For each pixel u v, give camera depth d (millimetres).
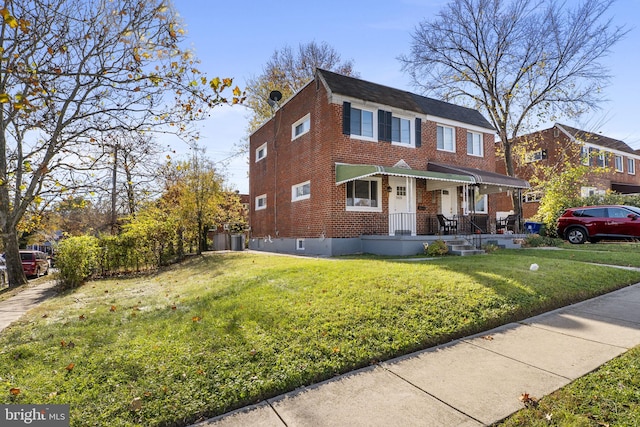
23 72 5621
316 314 5141
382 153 14562
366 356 4148
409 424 2916
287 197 16766
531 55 18312
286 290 6449
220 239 25016
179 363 3852
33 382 3559
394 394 3408
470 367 3949
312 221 14430
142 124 8211
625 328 5102
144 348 4266
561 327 5234
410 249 12258
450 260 9805
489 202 18719
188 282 9781
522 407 3107
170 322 5332
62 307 7457
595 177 27719
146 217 16906
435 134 16453
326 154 13555
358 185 13922
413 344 4496
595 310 6066
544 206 19406
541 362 4023
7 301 9188
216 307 5867
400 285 6391
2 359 4199
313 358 4023
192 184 18328
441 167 14961
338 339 4453
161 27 6840
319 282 6836
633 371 3664
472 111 19453
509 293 6270
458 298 5895
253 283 7324
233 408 3277
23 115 7668
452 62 19672
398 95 16203
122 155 10227
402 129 15422
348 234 13500
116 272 14273
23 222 14312
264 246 19328
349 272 7539
